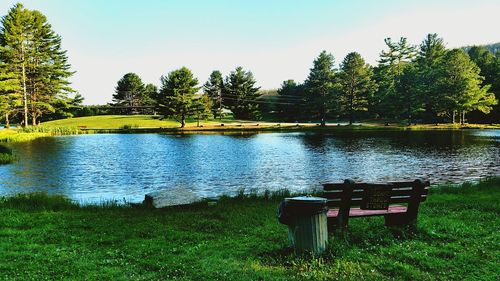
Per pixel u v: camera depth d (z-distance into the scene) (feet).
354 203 27.76
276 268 22.49
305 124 359.25
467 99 290.76
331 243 25.05
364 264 22.94
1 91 260.83
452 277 21.07
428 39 353.31
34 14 297.94
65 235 31.35
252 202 47.78
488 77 346.95
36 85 306.76
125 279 21.50
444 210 38.14
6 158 121.19
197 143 187.83
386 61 374.43
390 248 25.57
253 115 427.33
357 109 339.36
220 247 27.20
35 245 28.19
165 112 325.01
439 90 302.04
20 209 43.06
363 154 131.64
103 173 96.48
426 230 29.07
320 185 78.54
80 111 472.44
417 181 29.17
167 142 195.11
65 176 92.12
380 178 85.71
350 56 335.26
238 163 113.29
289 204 24.34
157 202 45.68
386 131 264.93
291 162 114.01
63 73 314.55
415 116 347.77
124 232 32.24
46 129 262.47
